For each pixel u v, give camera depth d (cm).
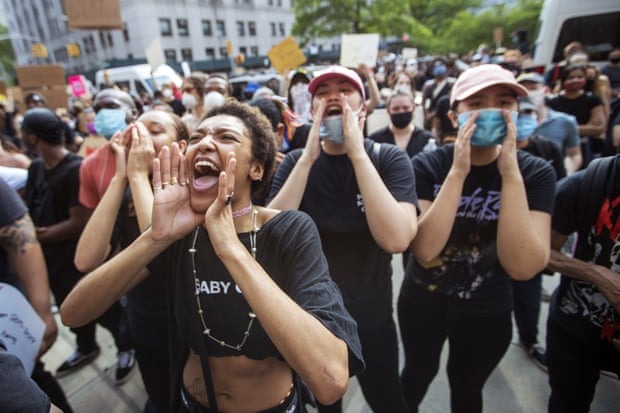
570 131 295
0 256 146
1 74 5147
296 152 171
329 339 81
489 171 149
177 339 113
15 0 4444
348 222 149
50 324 148
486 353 153
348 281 152
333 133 149
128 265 91
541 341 241
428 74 1167
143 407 223
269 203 153
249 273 80
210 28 3484
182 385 110
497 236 139
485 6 3925
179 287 107
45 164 234
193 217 92
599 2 652
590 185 130
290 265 99
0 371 68
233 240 83
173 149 92
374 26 2625
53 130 223
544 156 233
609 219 124
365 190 134
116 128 213
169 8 3169
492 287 151
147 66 1471
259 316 79
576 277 133
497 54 1205
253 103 242
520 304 230
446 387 216
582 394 140
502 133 139
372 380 158
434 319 163
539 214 139
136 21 3073
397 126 312
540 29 734
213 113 108
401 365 232
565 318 140
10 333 120
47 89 743
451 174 141
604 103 423
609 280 122
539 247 131
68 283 238
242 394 103
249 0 3750
